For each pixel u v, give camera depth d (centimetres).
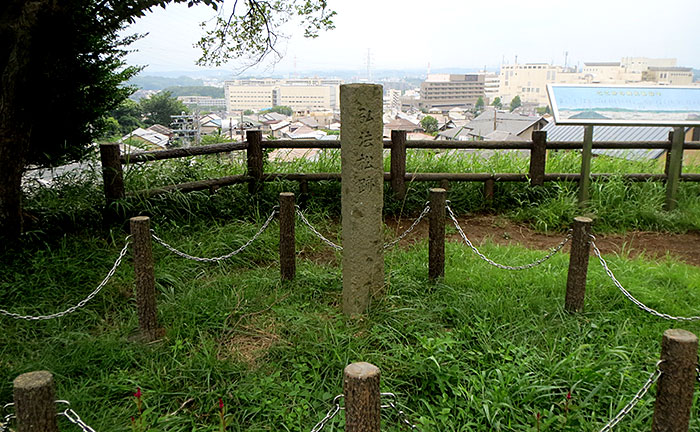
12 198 462
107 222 531
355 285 372
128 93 641
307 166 696
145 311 347
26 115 451
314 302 401
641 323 361
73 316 377
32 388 182
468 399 276
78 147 606
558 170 732
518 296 402
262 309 388
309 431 261
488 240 541
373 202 365
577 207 620
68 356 321
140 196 545
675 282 429
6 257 449
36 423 185
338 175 632
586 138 612
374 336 339
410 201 655
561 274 437
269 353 332
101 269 446
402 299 394
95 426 261
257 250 504
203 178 638
